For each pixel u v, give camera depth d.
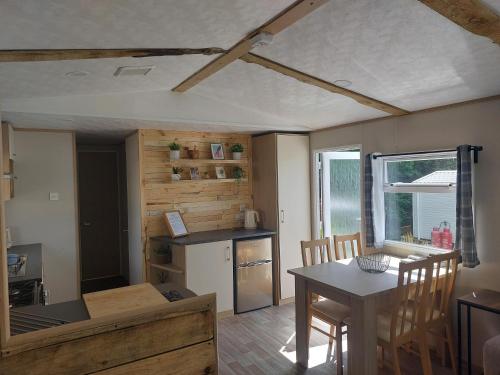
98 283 5.61
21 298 2.50
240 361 3.27
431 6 1.82
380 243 3.91
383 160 3.94
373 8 1.97
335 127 4.50
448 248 3.37
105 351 1.28
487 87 2.85
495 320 2.97
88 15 1.72
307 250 4.89
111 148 5.93
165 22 1.95
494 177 2.97
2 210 1.09
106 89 3.21
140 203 4.34
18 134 3.94
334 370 3.09
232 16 2.00
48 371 1.18
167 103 3.68
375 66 2.69
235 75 3.17
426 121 3.50
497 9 1.82
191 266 4.08
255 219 4.95
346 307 3.12
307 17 2.11
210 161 4.57
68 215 4.19
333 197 4.89
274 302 4.71
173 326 1.41
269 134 4.74
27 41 1.89
